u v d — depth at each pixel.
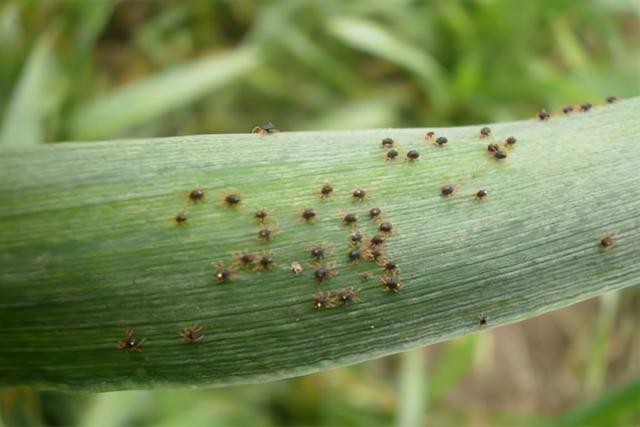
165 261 0.07
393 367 0.13
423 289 0.07
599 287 0.07
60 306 0.07
